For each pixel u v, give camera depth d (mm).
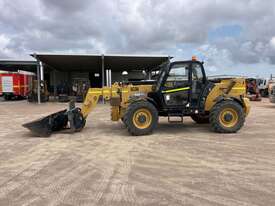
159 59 27328
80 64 32312
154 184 5152
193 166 6141
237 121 9758
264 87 34438
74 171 5953
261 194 4664
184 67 9891
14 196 4742
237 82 10281
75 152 7523
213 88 10062
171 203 4383
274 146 7867
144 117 9586
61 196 4707
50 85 42500
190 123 12062
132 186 5074
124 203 4406
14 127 12062
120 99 10266
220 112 9695
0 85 33344
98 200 4527
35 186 5156
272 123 12102
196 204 4336
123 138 9219
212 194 4688
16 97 35281
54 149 7895
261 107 20297
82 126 10469
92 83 42625
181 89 9898
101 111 18125
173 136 9398
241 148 7656
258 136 9266
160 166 6180
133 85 10430
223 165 6176
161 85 9828
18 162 6676
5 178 5594
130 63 30672
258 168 5953
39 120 9789
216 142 8422
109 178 5492
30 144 8578
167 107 9898
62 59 27969
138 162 6496
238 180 5285
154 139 8961
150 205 4324
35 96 29281
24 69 42844
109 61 29297
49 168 6184
